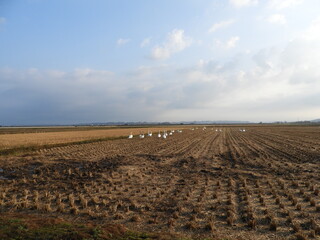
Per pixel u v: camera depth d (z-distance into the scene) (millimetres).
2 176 16578
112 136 54531
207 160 22203
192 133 73688
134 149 31688
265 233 7645
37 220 7973
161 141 44344
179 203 10539
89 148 33188
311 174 15734
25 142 38094
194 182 14156
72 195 11633
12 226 7305
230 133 70750
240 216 9062
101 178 15461
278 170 17078
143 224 8375
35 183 14484
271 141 40500
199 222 8547
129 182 14461
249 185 13445
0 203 10438
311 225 8055
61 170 18250
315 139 42938
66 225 7602
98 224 8242
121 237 6902
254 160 21609
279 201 10422
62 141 40906
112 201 10906
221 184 13828
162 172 17266
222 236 7445
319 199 10812
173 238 6977
